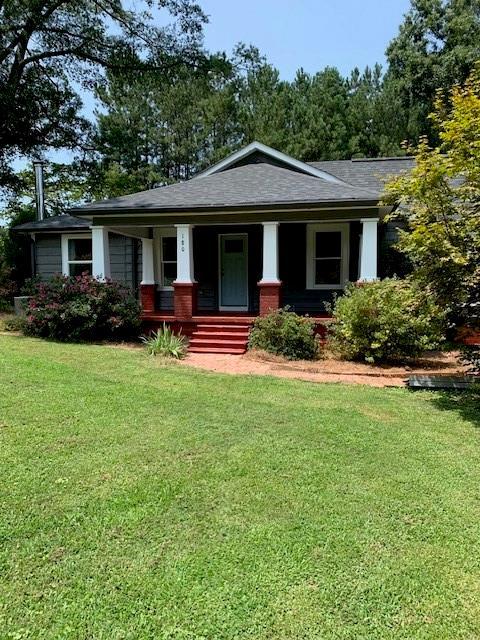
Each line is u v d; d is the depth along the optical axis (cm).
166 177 2897
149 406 532
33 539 281
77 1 1587
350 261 1186
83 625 219
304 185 1069
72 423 466
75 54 1711
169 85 1850
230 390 622
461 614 232
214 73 1805
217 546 279
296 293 1212
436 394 645
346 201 920
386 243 1166
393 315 805
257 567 261
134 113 2772
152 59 1697
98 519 303
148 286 1303
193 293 1036
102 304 994
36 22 1548
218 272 1281
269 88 2775
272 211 972
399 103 2578
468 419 536
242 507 323
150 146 2872
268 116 2591
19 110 1705
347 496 343
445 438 472
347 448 435
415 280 613
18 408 498
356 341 832
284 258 1216
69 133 1923
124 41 1677
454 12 2703
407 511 325
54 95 1788
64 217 1517
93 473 365
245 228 1258
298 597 239
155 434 448
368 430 486
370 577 256
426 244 563
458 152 561
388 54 2861
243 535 290
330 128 2516
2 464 374
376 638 215
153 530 293
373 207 933
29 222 1515
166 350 871
